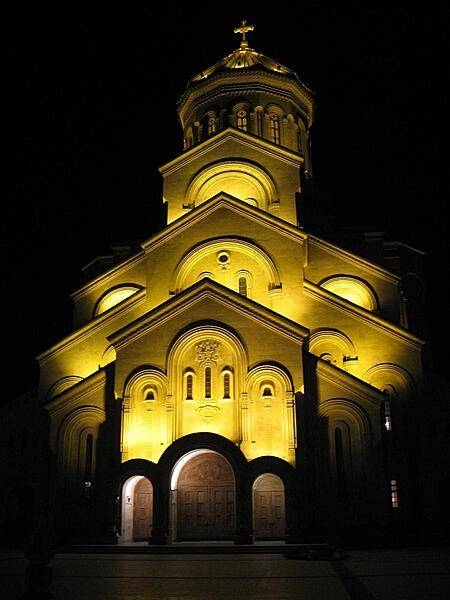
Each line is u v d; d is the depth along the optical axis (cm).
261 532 3216
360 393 3350
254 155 4244
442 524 3450
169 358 3409
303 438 3198
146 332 3469
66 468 3450
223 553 2819
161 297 3856
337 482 3272
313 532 3098
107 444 3394
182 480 3347
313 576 1866
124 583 1730
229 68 4669
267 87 4653
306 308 3759
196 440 3178
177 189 4281
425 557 2502
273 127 4650
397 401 3641
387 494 3281
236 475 3120
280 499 3250
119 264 4278
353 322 3734
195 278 3875
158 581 1773
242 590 1571
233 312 3434
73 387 3547
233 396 3338
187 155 4322
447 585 1636
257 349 3369
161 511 3111
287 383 3291
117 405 3378
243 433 3256
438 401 3806
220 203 3941
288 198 4156
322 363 3409
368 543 3025
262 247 3844
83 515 3366
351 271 4081
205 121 4697
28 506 3941
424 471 3516
